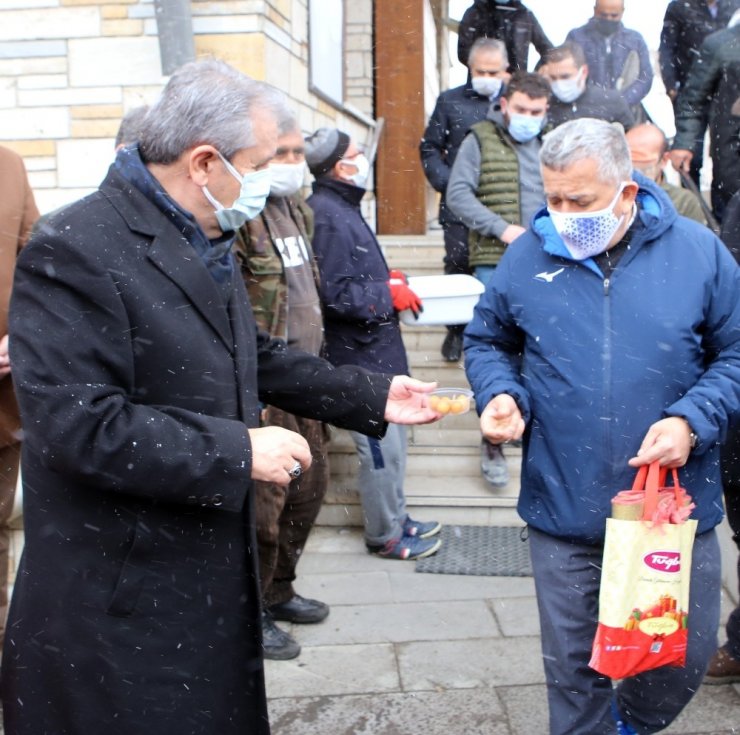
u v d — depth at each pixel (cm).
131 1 433
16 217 314
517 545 453
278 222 351
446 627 378
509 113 469
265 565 347
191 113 186
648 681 262
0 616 323
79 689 191
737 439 312
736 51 492
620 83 652
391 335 419
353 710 321
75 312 181
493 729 308
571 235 243
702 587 254
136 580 192
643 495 236
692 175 584
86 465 178
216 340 199
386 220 888
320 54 586
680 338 244
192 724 199
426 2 941
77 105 442
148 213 191
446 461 506
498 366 266
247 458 185
